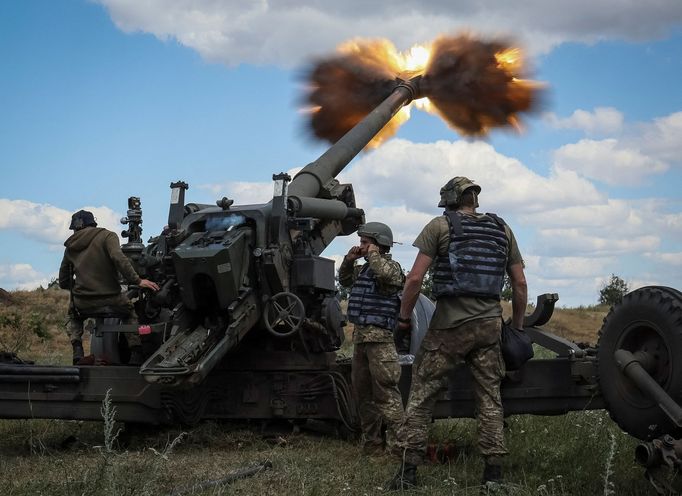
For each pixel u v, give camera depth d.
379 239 6.96
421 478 5.88
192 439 7.63
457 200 5.82
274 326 7.71
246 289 7.51
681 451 4.78
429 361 5.66
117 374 7.62
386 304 6.85
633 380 5.39
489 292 5.59
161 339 8.02
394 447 6.52
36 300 25.72
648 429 5.41
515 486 5.32
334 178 9.73
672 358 5.28
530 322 6.77
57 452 7.32
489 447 5.53
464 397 6.61
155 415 7.64
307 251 8.32
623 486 5.61
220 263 7.28
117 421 7.79
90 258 8.02
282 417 7.90
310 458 6.82
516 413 6.51
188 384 6.98
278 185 7.89
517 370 6.39
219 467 6.48
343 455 7.09
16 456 7.14
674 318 5.28
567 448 6.46
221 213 7.91
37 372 7.58
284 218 7.90
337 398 7.78
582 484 5.70
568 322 28.66
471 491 5.47
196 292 7.43
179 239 7.74
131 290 8.20
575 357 6.45
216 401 7.93
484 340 5.57
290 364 7.93
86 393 7.61
